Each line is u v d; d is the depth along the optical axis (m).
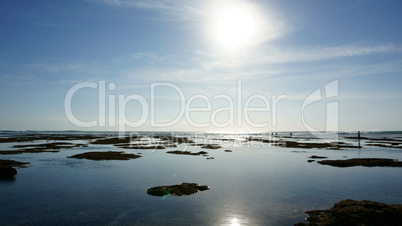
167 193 20.42
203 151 55.88
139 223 14.58
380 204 16.11
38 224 14.41
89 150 55.66
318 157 45.16
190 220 15.05
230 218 15.38
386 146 71.88
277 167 34.22
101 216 15.66
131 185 23.41
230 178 26.73
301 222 14.53
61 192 20.95
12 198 19.27
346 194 20.59
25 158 41.38
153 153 51.34
